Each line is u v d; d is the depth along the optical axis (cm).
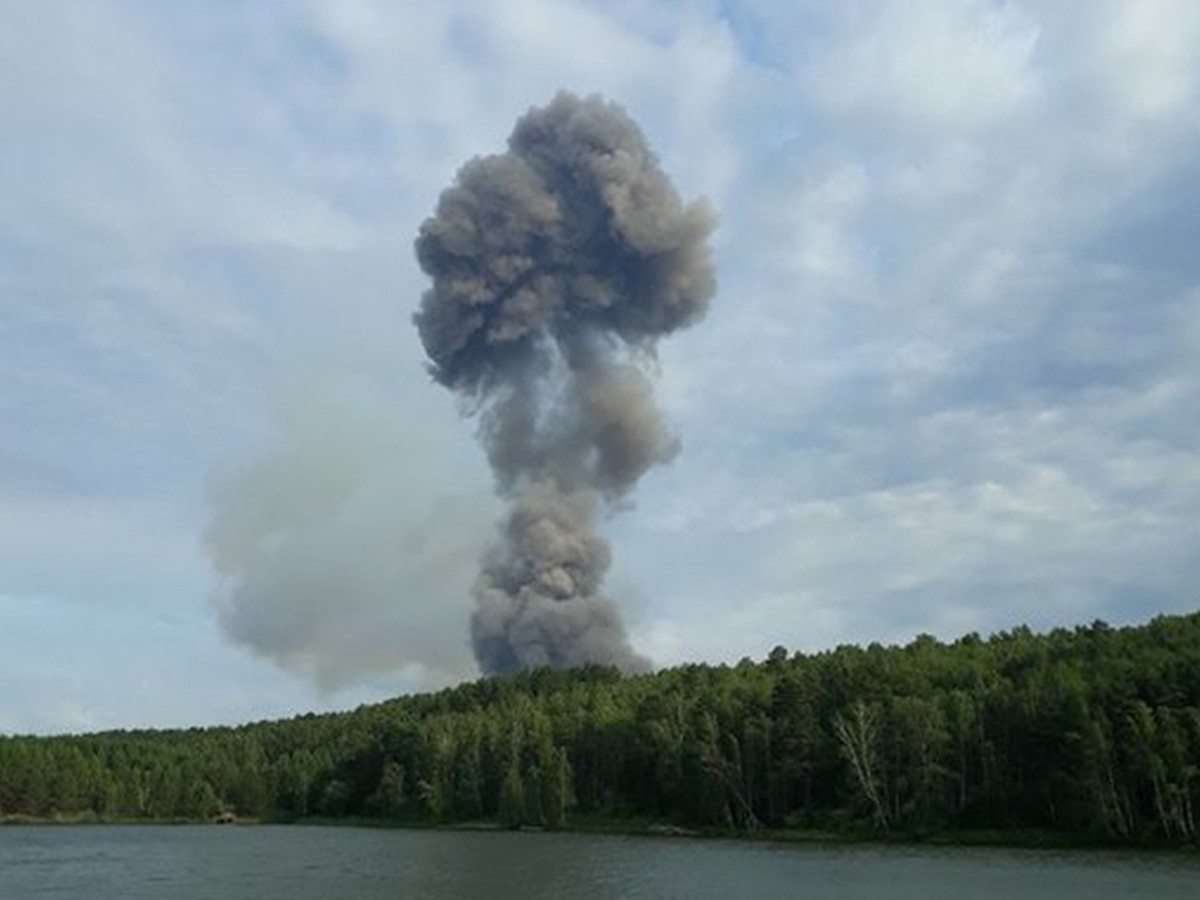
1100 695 11488
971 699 12662
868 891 7444
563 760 15512
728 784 13825
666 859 10269
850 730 12650
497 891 8000
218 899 7819
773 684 15288
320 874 9494
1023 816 11888
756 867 9338
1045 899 6800
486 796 16888
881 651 16438
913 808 12300
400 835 15000
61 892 8450
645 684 18800
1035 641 15525
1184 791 10556
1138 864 9144
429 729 18375
